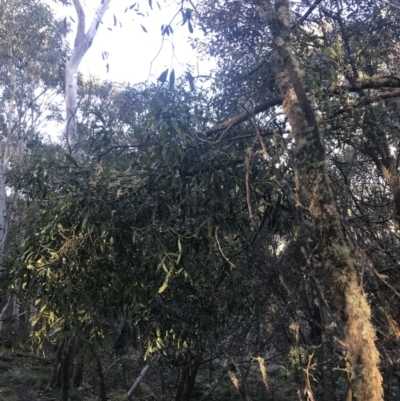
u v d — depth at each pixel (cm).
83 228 296
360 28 458
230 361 559
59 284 322
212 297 463
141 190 320
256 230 284
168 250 327
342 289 245
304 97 279
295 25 402
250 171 319
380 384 229
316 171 265
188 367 646
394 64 464
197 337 443
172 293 425
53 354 1227
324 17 482
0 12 1389
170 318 405
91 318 332
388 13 470
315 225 262
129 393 760
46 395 945
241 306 506
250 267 513
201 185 320
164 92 421
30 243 343
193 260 386
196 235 318
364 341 233
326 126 352
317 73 425
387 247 423
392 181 383
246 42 510
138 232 311
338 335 266
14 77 1460
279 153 344
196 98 441
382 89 412
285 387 826
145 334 426
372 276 339
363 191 464
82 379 926
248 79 473
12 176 459
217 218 318
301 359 334
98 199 304
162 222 308
